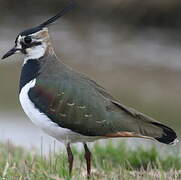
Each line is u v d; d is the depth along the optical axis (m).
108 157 13.20
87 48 28.78
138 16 29.81
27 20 31.30
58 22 30.95
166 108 20.69
